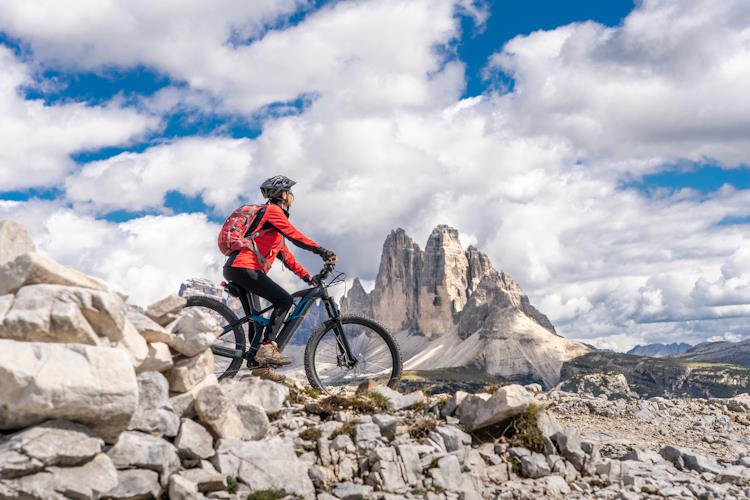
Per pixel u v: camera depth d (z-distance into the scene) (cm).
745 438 1220
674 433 1238
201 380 757
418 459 762
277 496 657
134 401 576
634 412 1372
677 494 816
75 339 589
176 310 791
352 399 898
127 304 775
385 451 755
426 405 931
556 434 888
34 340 577
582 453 869
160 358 708
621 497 784
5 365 531
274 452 698
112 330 627
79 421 568
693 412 1441
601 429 1235
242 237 962
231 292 984
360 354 1006
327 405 871
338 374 995
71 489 535
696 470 971
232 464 670
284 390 870
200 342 743
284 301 969
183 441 661
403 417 891
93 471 560
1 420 543
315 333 994
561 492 789
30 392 531
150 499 602
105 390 560
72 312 584
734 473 920
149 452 617
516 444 862
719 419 1347
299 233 983
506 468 827
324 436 782
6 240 667
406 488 730
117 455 602
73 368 554
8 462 512
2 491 507
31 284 623
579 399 1458
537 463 830
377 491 720
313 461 739
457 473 767
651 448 1073
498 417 863
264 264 970
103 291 627
